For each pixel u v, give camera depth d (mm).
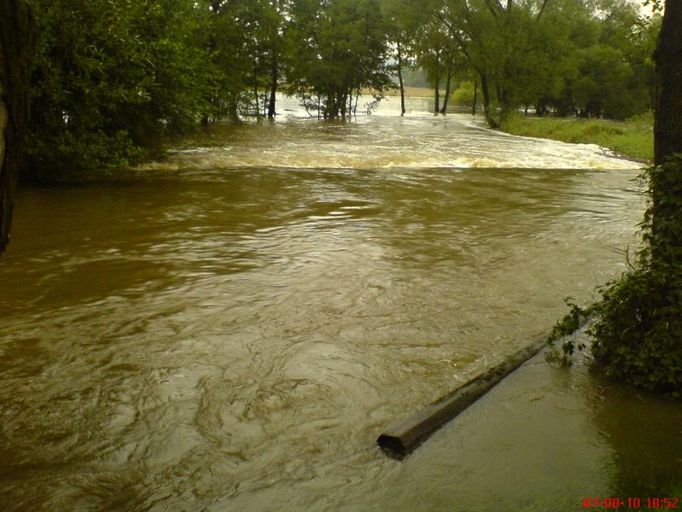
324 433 4039
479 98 64375
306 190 13789
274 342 5512
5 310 6207
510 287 7238
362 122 39875
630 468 3619
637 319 5031
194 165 17156
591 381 4828
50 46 11953
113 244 8852
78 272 7523
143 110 15391
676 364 4594
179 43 15664
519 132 35000
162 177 15133
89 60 12312
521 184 15828
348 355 5270
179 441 3912
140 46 13969
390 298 6762
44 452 3768
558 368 5055
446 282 7383
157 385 4664
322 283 7246
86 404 4359
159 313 6191
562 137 31125
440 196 13523
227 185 14180
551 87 40375
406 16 41812
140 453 3777
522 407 4395
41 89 11969
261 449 3838
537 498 3314
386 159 19438
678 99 5039
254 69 35500
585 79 48750
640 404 4469
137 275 7441
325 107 44781
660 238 4953
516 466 3646
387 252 8695
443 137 29703
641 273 4988
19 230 9531
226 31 28609
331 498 3350
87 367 4953
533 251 8930
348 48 42688
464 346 5520
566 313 6414
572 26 44062
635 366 4762
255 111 38312
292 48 36812
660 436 4012
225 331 5750
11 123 2811
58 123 13008
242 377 4816
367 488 3441
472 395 4469
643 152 24062
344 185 14656
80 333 5648
